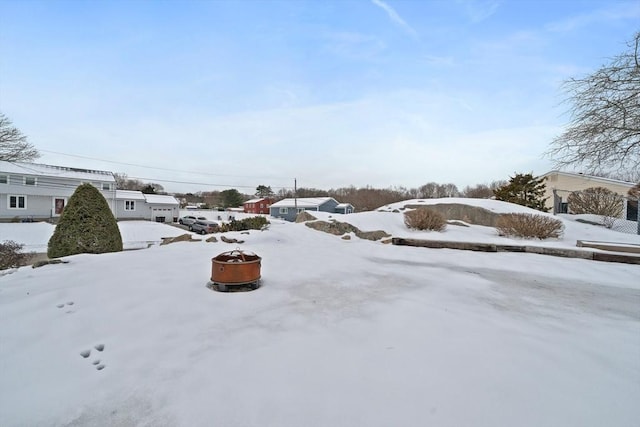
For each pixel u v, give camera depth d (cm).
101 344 254
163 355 240
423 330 290
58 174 2781
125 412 180
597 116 789
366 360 235
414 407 183
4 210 2459
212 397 192
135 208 3272
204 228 2428
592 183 1792
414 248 836
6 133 2370
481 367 227
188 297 365
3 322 285
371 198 4862
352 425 169
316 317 320
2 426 168
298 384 204
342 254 728
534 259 681
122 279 412
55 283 391
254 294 392
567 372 224
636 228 1206
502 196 1875
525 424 171
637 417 179
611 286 479
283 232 950
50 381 208
